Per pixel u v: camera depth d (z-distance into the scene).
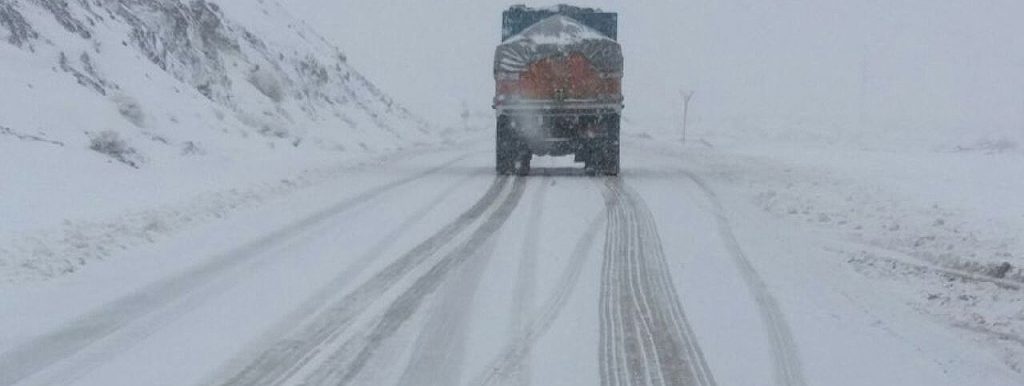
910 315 10.84
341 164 27.14
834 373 8.62
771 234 16.00
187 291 11.23
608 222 16.88
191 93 28.03
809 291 11.79
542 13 26.94
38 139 19.02
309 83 40.00
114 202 15.95
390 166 28.31
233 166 23.02
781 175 26.27
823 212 18.50
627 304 10.87
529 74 25.78
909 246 15.12
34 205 14.74
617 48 25.77
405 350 9.01
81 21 25.94
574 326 9.91
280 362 8.62
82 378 8.13
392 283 11.75
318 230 15.58
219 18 35.84
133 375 8.23
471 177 24.98
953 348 9.59
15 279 11.35
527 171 26.11
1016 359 9.28
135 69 26.31
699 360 8.87
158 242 14.17
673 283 11.99
